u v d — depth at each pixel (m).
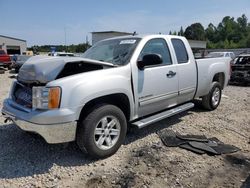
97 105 4.11
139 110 4.76
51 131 3.74
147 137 5.13
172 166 4.04
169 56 5.37
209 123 6.07
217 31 103.94
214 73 6.77
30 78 4.14
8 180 3.65
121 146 4.71
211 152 4.46
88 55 5.32
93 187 3.51
